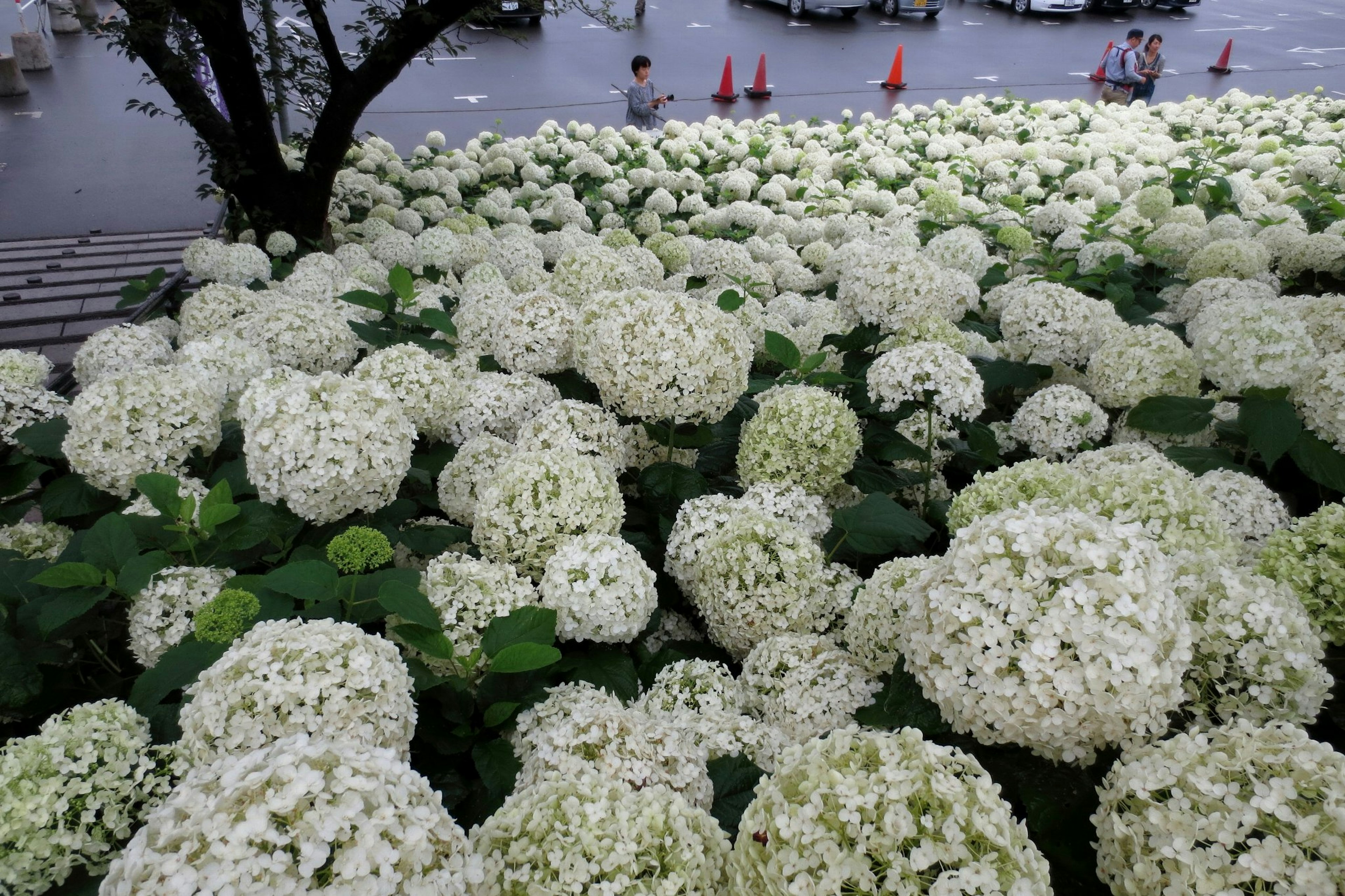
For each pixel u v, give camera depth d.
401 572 2.09
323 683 1.69
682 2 24.86
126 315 5.88
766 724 2.16
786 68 18.09
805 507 2.82
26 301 6.10
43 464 3.00
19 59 15.86
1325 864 1.28
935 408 3.20
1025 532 1.68
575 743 1.83
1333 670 2.15
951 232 5.19
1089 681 1.53
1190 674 1.80
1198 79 18.14
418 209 7.92
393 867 1.29
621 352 2.85
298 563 1.96
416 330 3.96
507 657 1.90
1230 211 7.42
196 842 1.23
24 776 1.62
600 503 2.52
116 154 11.69
